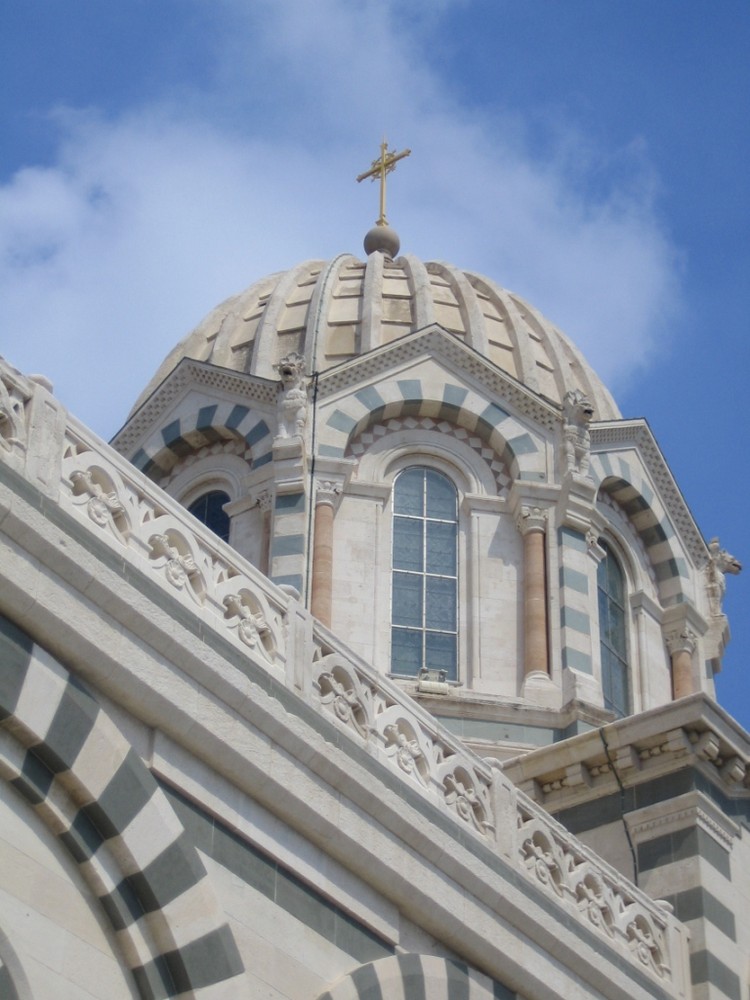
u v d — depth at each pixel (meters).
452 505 43.72
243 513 43.06
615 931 28.61
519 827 27.27
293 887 22.94
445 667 41.72
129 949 20.66
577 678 41.16
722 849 32.75
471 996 24.70
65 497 21.61
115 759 20.98
